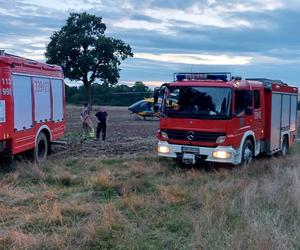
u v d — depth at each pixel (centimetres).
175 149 1278
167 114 1287
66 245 662
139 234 697
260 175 1209
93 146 1889
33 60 1343
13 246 645
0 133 1114
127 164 1365
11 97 1164
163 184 1085
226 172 1221
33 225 753
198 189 1005
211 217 755
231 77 1272
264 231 658
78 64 7369
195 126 1251
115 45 7519
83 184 1087
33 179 1131
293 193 905
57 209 812
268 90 1469
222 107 1227
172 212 825
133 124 3522
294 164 1380
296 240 648
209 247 627
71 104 8506
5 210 828
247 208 809
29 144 1299
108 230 704
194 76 1302
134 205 862
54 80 1531
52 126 1507
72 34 7488
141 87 8456
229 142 1226
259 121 1418
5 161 1258
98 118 2192
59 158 1511
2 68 1126
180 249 649
